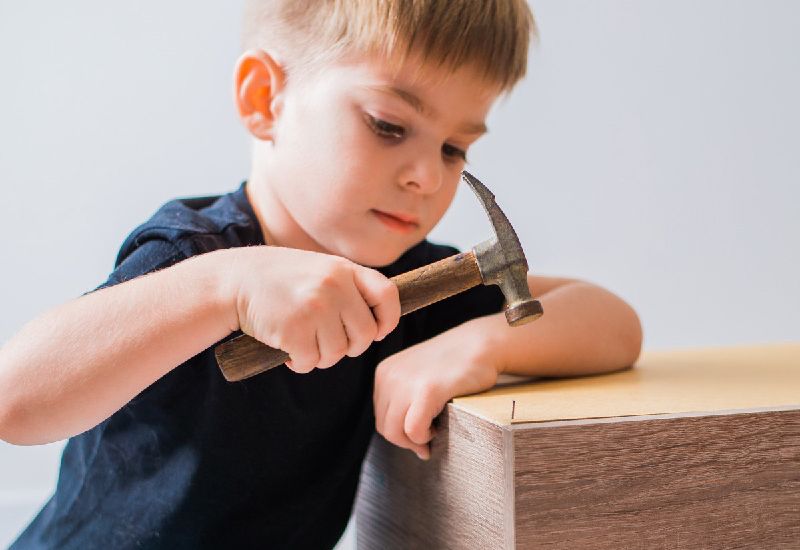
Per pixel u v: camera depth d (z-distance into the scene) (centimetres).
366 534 127
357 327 84
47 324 91
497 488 77
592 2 218
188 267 90
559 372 108
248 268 86
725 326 222
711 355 132
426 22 97
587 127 220
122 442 111
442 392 92
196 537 111
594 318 112
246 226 114
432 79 99
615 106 219
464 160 109
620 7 218
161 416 109
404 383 97
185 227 107
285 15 110
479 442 81
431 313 132
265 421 112
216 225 112
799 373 110
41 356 89
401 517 107
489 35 101
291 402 113
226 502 112
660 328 222
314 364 85
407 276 86
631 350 115
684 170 220
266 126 112
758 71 218
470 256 86
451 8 98
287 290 83
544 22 218
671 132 219
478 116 105
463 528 86
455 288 86
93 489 113
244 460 112
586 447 76
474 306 130
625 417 78
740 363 121
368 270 86
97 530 112
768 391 94
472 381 95
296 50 108
